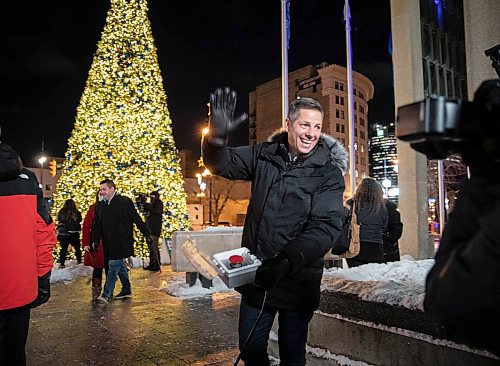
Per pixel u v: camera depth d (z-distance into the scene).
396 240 5.86
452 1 9.37
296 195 2.77
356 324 3.67
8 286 2.96
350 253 5.30
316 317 4.10
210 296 8.41
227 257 2.70
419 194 7.56
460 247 1.32
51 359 4.79
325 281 4.14
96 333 5.81
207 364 4.56
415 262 5.01
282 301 2.72
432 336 3.06
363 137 87.69
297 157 2.88
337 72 79.88
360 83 86.25
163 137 16.53
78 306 7.59
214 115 2.79
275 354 4.58
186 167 61.16
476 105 1.29
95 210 8.30
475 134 1.27
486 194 1.35
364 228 5.40
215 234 9.07
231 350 5.03
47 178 59.09
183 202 16.69
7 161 2.94
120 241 8.02
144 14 16.53
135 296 8.52
